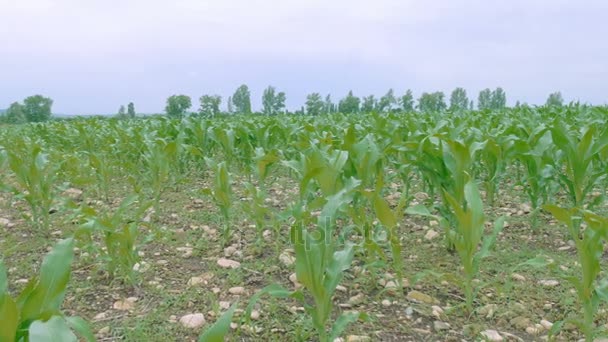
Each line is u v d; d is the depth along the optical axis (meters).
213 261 3.38
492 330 2.37
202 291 2.86
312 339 2.30
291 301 2.71
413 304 2.66
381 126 6.29
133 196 3.04
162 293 2.82
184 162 6.71
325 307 2.01
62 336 1.18
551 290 2.85
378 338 2.32
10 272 3.20
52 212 4.80
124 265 2.86
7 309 1.27
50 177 4.14
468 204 2.47
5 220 4.45
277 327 2.40
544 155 3.85
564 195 5.21
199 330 2.39
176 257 3.47
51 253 1.60
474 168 4.90
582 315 2.54
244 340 2.29
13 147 7.58
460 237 2.71
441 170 3.51
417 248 3.61
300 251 1.96
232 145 6.36
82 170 5.96
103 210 4.74
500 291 2.64
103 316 2.54
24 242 3.82
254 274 3.13
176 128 7.42
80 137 8.73
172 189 5.79
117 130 7.63
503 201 5.03
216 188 3.62
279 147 6.95
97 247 3.17
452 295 2.79
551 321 2.51
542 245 3.71
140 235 3.94
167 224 4.34
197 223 4.35
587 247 2.09
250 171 6.09
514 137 4.19
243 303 2.68
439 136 3.35
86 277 3.07
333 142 4.84
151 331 2.38
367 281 2.95
